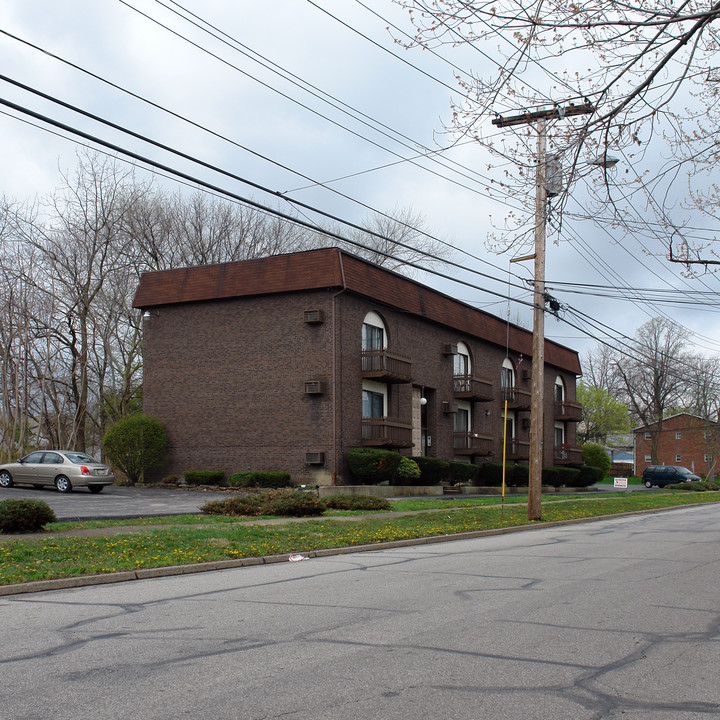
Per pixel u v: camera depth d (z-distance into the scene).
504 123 13.45
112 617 7.99
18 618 7.97
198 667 5.91
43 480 28.00
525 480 43.53
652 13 9.82
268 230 49.06
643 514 28.50
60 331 41.12
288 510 20.48
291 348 30.94
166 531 15.32
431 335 37.44
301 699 5.11
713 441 75.81
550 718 4.80
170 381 33.38
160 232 44.44
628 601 8.96
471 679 5.62
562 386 54.56
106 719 4.71
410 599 9.03
